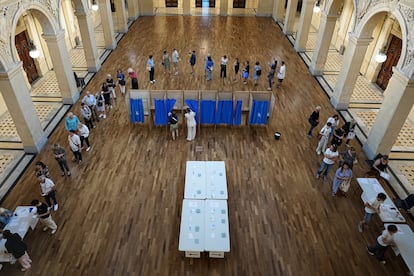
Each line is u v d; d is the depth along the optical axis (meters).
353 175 9.70
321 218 8.30
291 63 16.84
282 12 23.00
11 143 10.79
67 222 8.05
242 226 8.04
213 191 8.21
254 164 10.03
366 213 7.77
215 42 19.25
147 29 21.36
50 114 12.27
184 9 24.00
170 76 15.20
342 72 12.27
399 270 7.15
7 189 8.95
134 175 9.54
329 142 11.02
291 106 13.00
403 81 8.70
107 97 12.28
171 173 9.64
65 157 9.44
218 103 11.19
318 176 9.48
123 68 15.89
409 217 8.45
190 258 7.28
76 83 13.52
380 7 9.73
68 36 18.17
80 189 9.02
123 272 6.96
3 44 8.49
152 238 7.71
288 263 7.21
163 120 11.54
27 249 7.39
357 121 12.20
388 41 13.88
